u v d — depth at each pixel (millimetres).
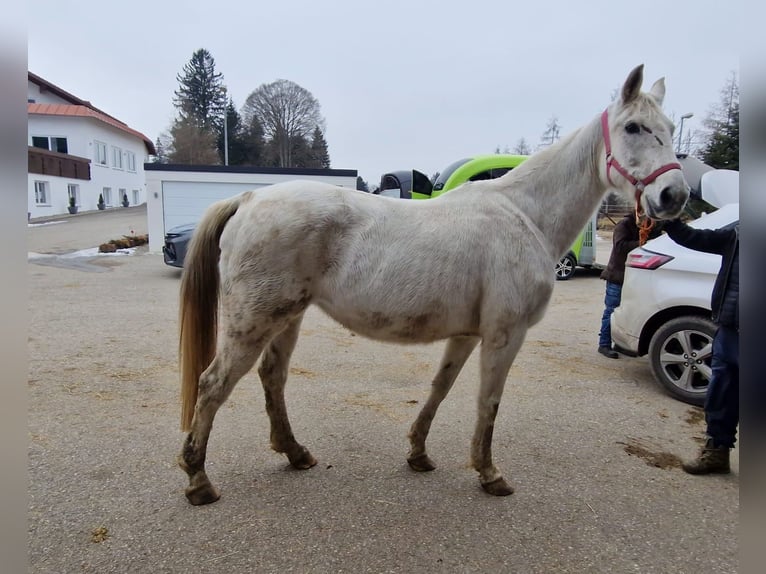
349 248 2561
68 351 5000
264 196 2625
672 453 3277
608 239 21047
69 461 2885
